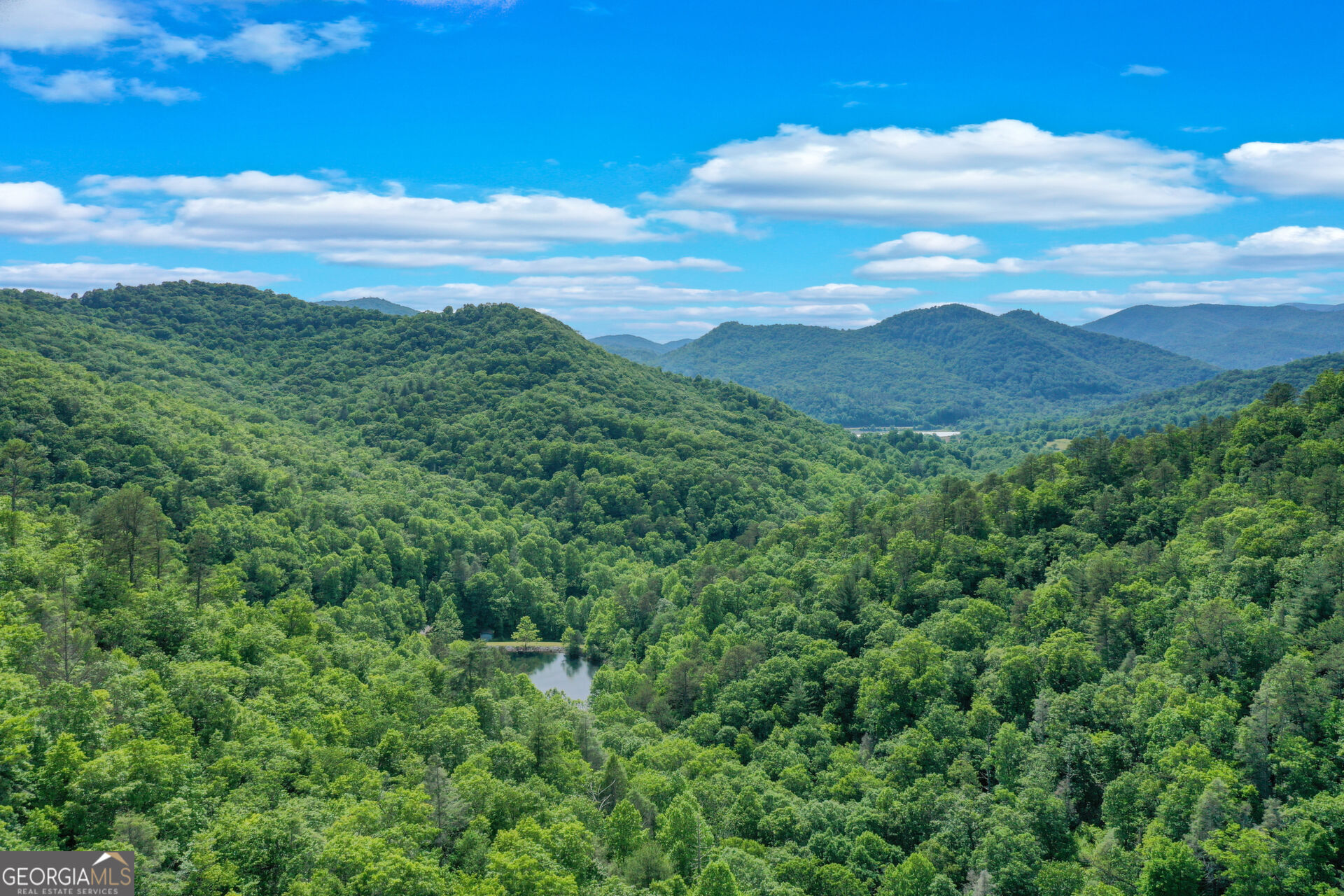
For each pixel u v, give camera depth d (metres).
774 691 147.50
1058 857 92.75
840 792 111.38
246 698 107.88
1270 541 127.06
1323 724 91.56
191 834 72.12
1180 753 94.12
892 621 157.50
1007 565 173.00
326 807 83.00
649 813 103.38
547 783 104.69
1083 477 194.25
